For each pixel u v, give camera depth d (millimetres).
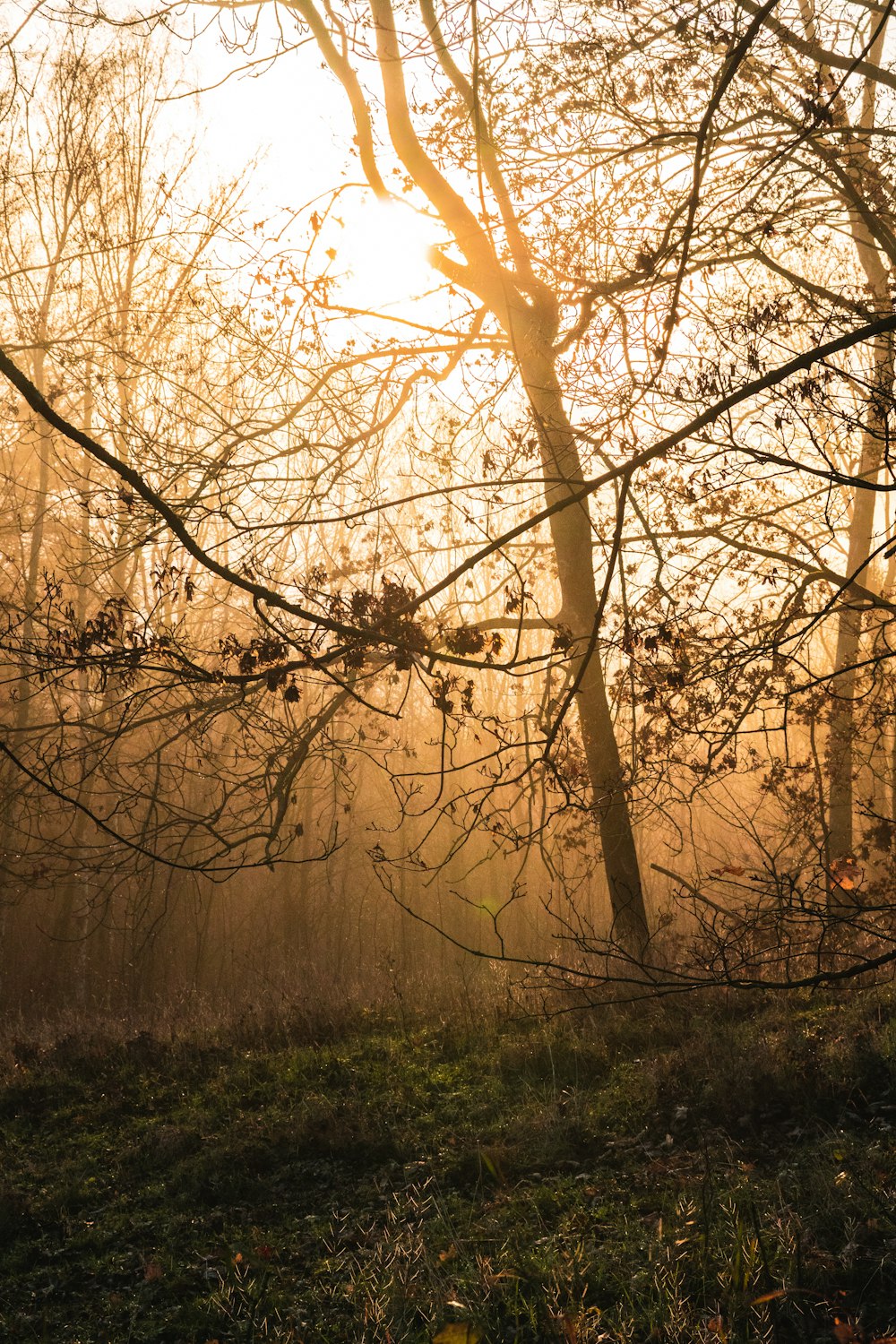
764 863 5848
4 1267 6137
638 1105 7199
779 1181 5543
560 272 6773
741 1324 4363
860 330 3174
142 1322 5336
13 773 8984
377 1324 4664
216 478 8320
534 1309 4715
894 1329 4211
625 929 11070
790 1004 8844
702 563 8719
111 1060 10367
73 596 17266
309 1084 8750
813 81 7438
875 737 12703
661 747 8477
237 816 7520
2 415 17094
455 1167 6676
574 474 5242
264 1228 6297
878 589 17469
